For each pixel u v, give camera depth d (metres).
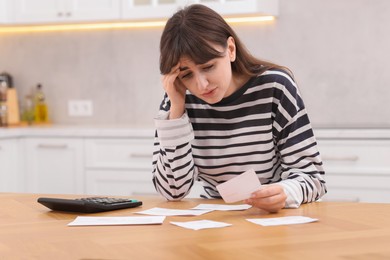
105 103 4.59
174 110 2.03
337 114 4.05
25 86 4.73
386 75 3.96
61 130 4.01
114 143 3.92
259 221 1.63
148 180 3.86
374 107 3.99
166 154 2.04
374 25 3.97
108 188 3.94
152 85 4.48
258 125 2.07
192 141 2.15
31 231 1.58
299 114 2.05
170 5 4.03
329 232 1.48
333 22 4.04
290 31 4.12
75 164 3.99
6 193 2.26
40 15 4.32
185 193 2.08
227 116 2.09
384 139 3.38
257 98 2.06
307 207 1.85
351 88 4.02
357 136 3.41
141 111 4.52
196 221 1.66
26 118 4.63
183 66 1.84
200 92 1.85
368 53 3.99
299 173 2.01
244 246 1.35
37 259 1.29
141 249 1.35
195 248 1.34
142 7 4.09
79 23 4.36
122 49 4.53
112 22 4.31
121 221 1.66
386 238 1.41
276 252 1.29
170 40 1.81
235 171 2.13
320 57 4.07
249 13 3.86
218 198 2.26
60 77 4.66
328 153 3.47
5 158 3.99
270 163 2.10
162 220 1.66
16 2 4.37
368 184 3.41
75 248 1.38
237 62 2.04
